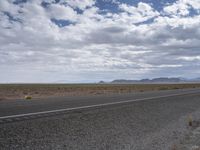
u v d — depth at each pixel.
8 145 8.77
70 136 10.90
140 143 11.02
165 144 11.05
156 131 13.91
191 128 15.07
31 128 11.10
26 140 9.56
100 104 21.53
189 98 35.12
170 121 17.36
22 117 13.11
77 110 16.95
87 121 13.94
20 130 10.60
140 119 16.77
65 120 13.36
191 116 19.92
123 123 14.90
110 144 10.52
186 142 11.40
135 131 13.43
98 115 15.83
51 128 11.59
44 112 15.22
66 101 23.00
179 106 25.77
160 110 21.66
